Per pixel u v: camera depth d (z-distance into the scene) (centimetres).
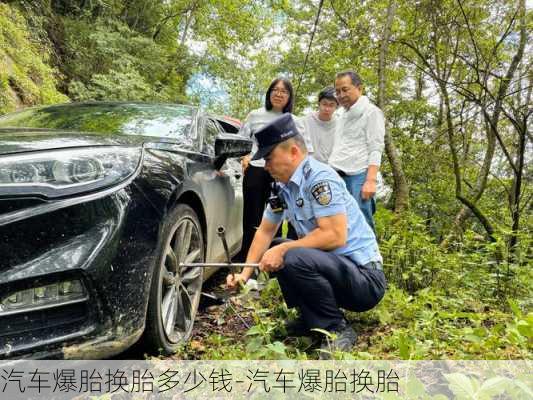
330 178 203
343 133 341
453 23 554
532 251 341
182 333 213
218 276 342
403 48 639
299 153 206
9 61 675
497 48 561
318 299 199
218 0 1450
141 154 193
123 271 159
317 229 202
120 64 1000
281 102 368
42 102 698
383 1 587
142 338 186
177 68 1487
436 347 185
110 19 1142
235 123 444
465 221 589
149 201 178
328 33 666
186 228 222
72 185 155
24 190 145
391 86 827
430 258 303
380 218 360
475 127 697
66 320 150
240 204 349
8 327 141
